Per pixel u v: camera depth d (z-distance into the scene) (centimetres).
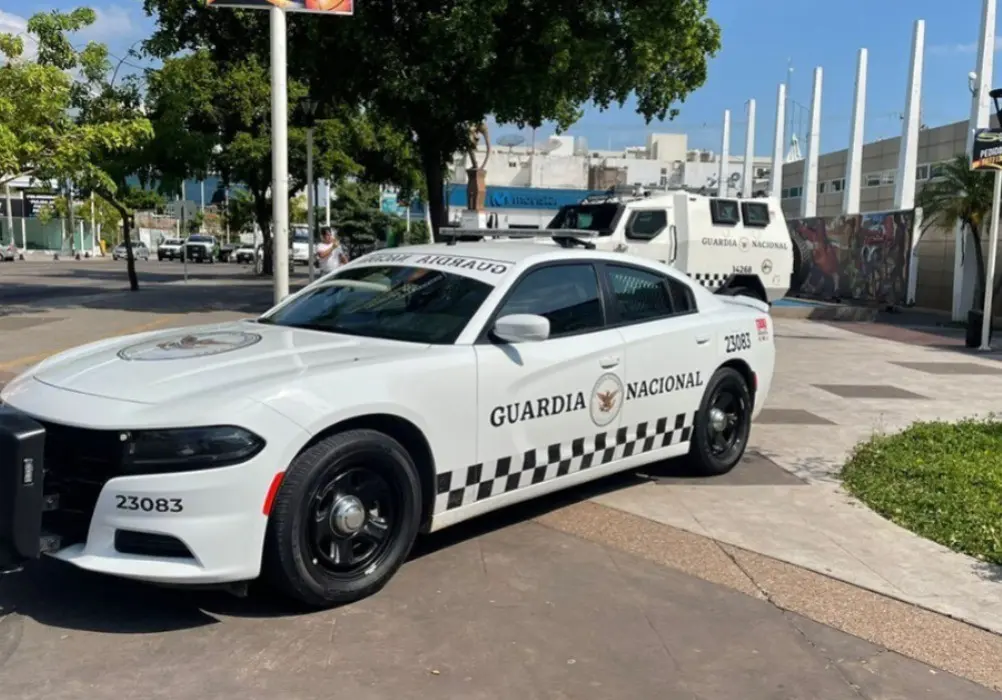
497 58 1603
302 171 3381
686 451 596
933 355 1374
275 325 505
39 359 1055
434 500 427
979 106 2033
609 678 339
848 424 830
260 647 353
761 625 390
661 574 443
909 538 509
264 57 1781
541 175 7175
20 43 1384
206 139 2067
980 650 374
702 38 1817
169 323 1483
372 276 525
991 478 612
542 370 472
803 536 507
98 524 352
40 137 1384
